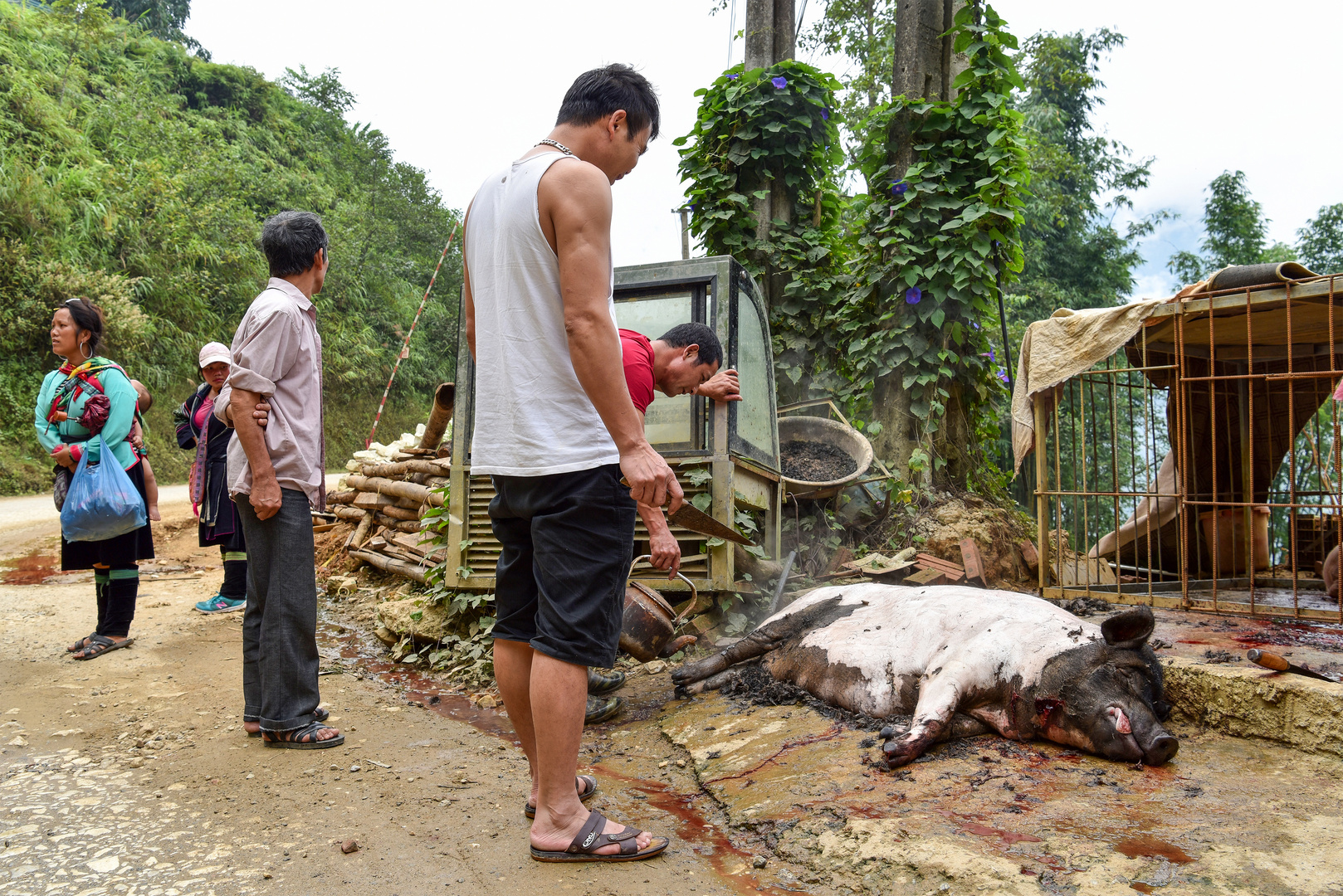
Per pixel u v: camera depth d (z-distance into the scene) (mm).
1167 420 5695
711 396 4648
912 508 6441
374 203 38219
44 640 5098
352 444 27859
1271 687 2877
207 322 23391
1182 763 2797
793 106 7402
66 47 28672
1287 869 2049
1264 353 5613
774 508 5457
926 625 3445
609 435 2352
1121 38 22156
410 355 31734
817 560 6066
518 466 2322
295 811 2682
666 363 3787
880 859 2240
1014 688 3078
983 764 2877
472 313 2779
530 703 2344
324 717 3600
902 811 2520
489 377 2430
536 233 2309
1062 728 2969
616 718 3902
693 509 2660
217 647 5027
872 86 15703
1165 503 5840
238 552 6035
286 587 3344
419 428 9031
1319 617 3996
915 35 7125
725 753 3242
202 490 6203
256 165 31797
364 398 29828
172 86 34375
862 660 3535
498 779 3014
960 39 6844
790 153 7391
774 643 4070
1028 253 19219
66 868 2264
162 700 3951
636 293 5074
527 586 2525
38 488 16141
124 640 4938
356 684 4453
